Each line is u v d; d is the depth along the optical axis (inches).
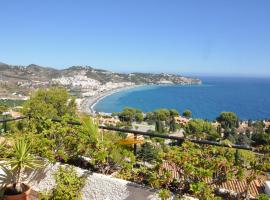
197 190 149.3
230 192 162.7
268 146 158.6
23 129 236.1
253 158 158.6
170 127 2819.9
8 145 216.4
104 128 208.7
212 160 161.2
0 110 648.4
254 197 157.2
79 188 188.7
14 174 205.8
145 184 175.5
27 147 201.2
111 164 196.9
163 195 155.0
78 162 207.9
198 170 154.6
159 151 181.8
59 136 212.2
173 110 3558.1
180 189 164.2
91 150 201.5
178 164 164.9
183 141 181.0
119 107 5713.6
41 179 207.6
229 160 159.5
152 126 3400.6
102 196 181.5
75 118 232.4
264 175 154.4
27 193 193.2
